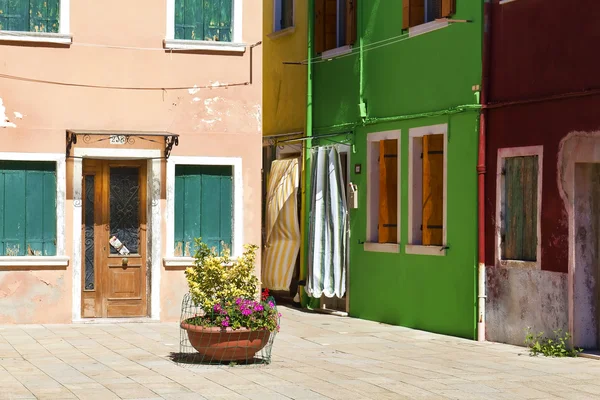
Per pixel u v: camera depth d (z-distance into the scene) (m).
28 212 16.11
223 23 17.02
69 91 16.30
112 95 16.50
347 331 15.89
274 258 20.12
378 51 17.47
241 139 17.02
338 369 11.80
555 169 13.33
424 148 15.93
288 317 18.06
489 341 14.56
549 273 13.43
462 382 10.89
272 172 20.52
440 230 15.80
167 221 16.66
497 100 14.50
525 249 14.02
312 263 18.58
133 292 16.78
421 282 16.06
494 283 14.46
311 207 18.69
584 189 13.12
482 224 14.65
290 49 20.64
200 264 12.48
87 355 12.77
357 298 17.98
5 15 16.09
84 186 16.58
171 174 16.67
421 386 10.60
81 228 16.45
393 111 17.00
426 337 15.12
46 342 14.02
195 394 10.03
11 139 16.00
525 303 13.86
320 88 19.38
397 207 16.89
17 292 15.98
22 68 16.09
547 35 13.55
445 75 15.58
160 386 10.48
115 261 16.70
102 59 16.47
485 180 14.67
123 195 16.77
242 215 16.98
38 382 10.69
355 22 18.17
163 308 16.61
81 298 16.52
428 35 16.03
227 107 16.97
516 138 14.07
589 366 12.17
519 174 14.10
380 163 17.12
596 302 13.18
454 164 15.32
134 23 16.61
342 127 18.50
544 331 13.53
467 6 15.06
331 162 18.41
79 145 16.30
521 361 12.59
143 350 13.23
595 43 12.72
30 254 16.11
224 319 11.88
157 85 16.67
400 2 16.81
